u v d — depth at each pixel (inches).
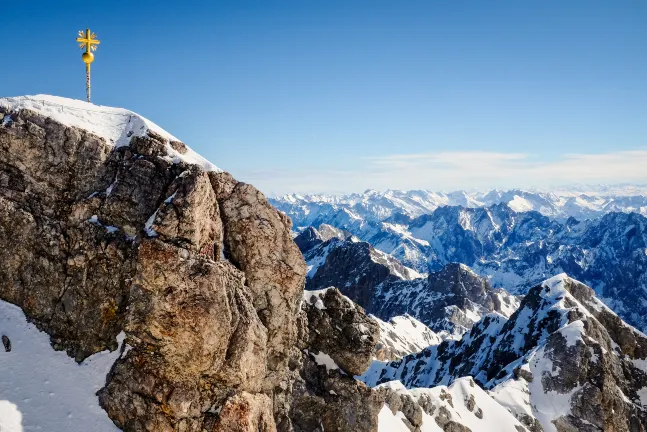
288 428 1987.0
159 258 1572.3
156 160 1822.1
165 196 1782.7
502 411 4116.6
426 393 3772.1
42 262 1723.7
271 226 1876.2
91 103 1980.8
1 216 1713.8
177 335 1557.6
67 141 1786.4
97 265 1716.3
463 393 4067.4
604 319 6284.5
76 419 1517.0
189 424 1566.2
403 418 3142.2
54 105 1847.9
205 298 1568.7
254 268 1841.8
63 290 1713.8
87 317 1684.3
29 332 1670.8
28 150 1752.0
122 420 1555.1
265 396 1755.7
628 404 4950.8
